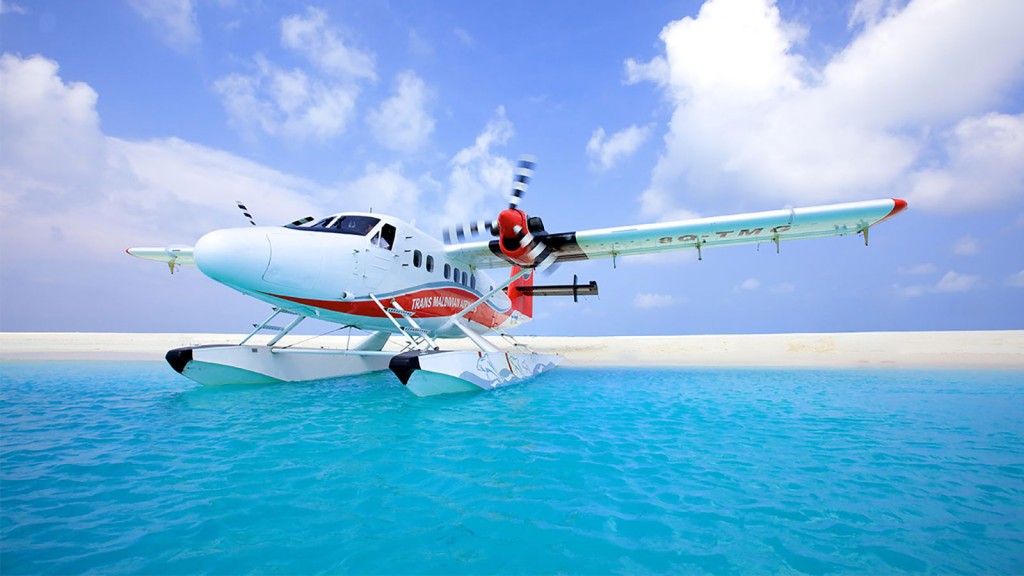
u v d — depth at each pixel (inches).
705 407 259.1
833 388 348.8
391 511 106.8
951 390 338.3
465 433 189.3
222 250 245.9
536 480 129.5
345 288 301.0
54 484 124.3
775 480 130.9
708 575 79.4
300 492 119.3
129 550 86.7
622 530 97.3
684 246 383.6
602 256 412.5
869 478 133.0
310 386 347.3
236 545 89.3
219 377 331.0
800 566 82.9
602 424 209.2
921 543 92.7
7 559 82.5
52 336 1063.6
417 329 336.5
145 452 157.6
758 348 737.6
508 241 347.3
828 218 319.9
